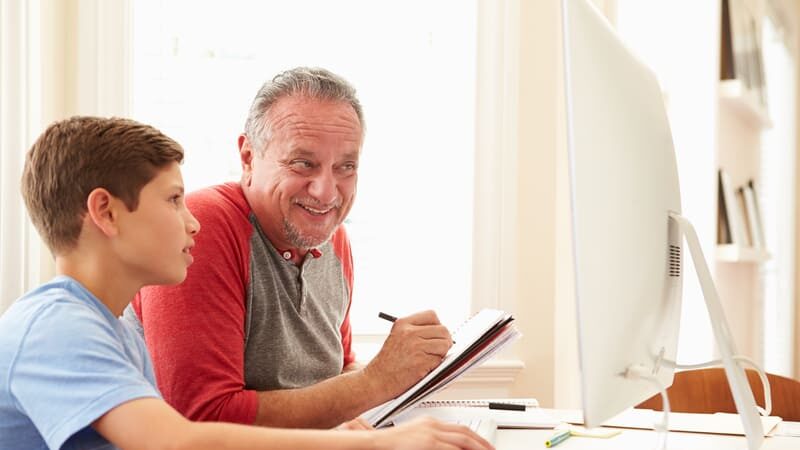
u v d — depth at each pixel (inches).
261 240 60.0
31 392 38.0
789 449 49.1
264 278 59.6
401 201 100.3
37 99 79.6
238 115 96.5
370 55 100.0
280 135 58.2
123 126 44.6
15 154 76.3
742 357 47.7
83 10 86.4
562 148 97.7
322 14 99.0
